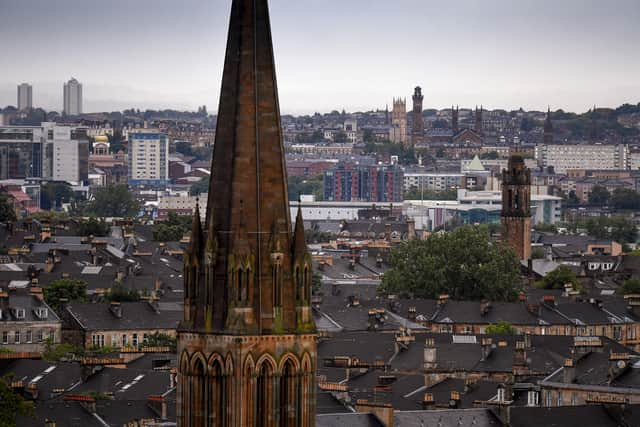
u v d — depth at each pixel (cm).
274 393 15325
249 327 15262
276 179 15538
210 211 15488
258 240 15438
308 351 15412
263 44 15638
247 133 15562
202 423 15300
